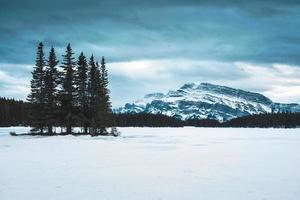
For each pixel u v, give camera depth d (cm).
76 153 3694
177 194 1739
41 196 1691
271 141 6209
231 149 4338
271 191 1816
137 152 3853
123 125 19238
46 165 2722
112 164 2805
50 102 7375
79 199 1631
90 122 7619
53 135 7212
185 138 7156
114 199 1634
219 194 1745
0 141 5584
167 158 3256
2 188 1867
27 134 7281
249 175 2297
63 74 7575
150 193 1759
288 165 2794
